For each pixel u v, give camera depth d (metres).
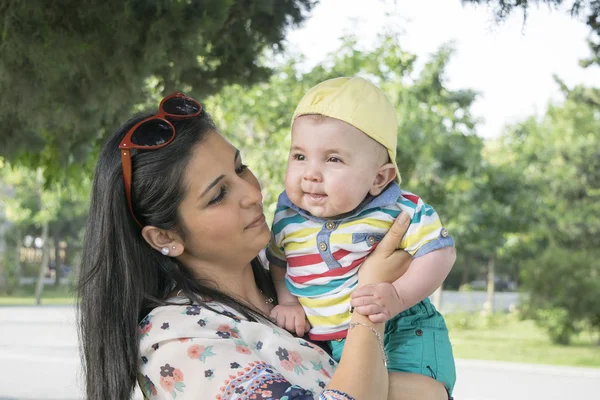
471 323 23.48
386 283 2.15
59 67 5.05
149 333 2.16
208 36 5.15
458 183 18.27
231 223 2.24
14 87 4.99
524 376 13.98
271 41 5.51
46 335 19.05
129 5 4.68
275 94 15.88
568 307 19.39
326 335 2.30
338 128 2.12
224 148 2.28
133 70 4.84
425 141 17.22
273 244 2.42
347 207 2.15
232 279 2.39
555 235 25.39
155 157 2.19
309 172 2.15
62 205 38.81
